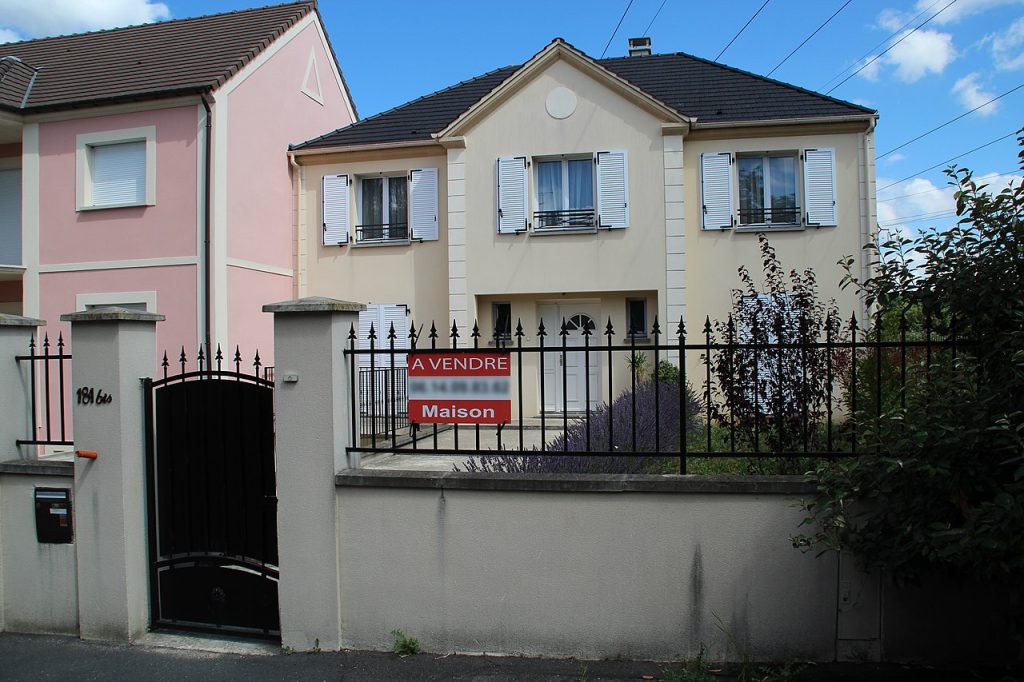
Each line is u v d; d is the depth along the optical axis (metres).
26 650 5.03
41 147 13.02
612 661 4.40
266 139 14.06
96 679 4.53
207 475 5.15
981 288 3.73
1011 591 3.95
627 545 4.39
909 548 3.63
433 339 4.72
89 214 12.83
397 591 4.68
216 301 12.36
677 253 13.23
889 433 3.68
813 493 4.20
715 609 4.30
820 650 4.21
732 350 4.94
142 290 12.57
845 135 13.27
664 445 6.87
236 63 13.03
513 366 14.02
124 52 14.79
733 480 4.25
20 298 13.96
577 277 13.53
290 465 4.80
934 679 3.98
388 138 14.91
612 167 13.42
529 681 4.18
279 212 14.52
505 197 13.71
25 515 5.43
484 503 4.56
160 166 12.53
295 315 4.80
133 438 5.19
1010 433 3.19
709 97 14.64
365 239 14.86
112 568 5.13
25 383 5.66
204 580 5.16
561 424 11.91
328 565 4.74
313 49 16.02
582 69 13.48
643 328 13.84
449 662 4.48
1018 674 4.00
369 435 9.58
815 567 4.21
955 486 3.49
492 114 13.81
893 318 4.89
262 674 4.46
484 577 4.56
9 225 14.01
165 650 4.91
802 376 5.00
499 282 13.77
